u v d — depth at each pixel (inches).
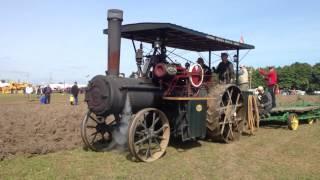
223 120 405.4
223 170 285.7
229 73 452.8
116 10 323.9
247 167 295.9
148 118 352.5
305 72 4015.8
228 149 367.2
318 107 613.3
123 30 355.6
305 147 379.9
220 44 438.3
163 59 359.6
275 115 547.5
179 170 283.4
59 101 1366.9
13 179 247.6
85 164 294.7
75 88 1087.6
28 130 449.4
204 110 362.3
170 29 345.7
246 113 465.4
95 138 381.4
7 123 509.0
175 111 352.5
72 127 477.7
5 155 313.7
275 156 337.1
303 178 265.3
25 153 325.4
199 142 403.9
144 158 308.5
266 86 577.3
